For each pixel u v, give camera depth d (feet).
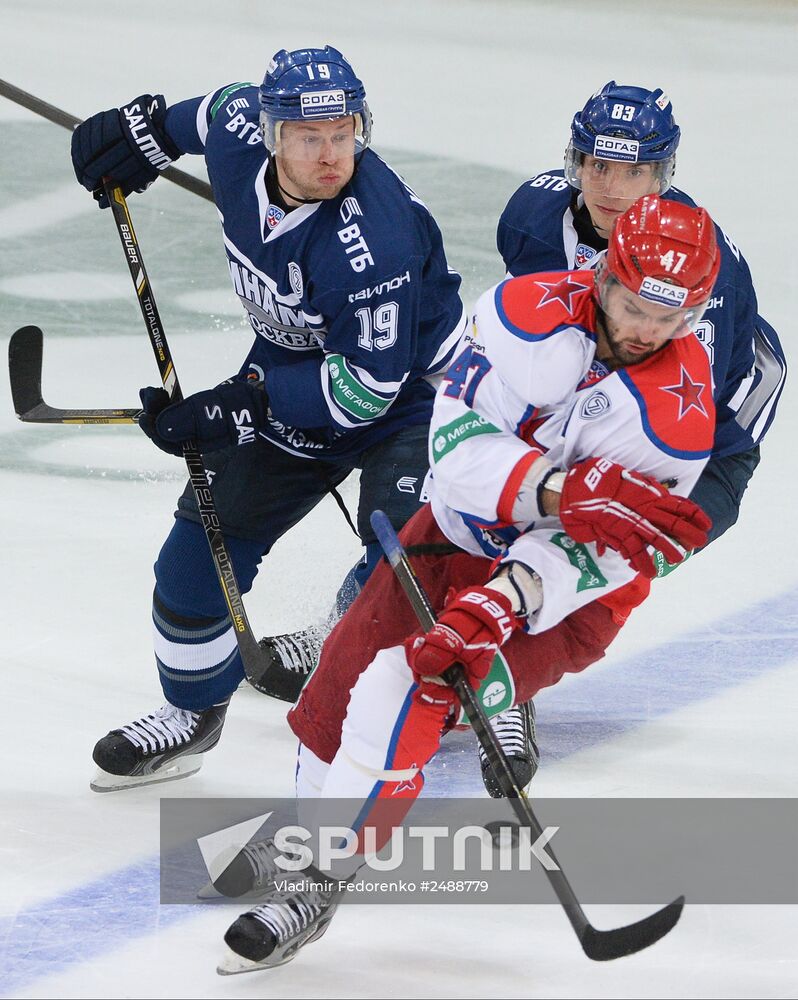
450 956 29.84
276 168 34.94
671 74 114.93
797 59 120.16
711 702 41.27
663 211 24.97
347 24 123.44
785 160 95.50
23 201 81.25
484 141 95.86
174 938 30.27
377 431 37.52
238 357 64.18
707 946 30.09
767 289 73.46
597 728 39.93
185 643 37.24
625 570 27.17
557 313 26.27
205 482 36.47
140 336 65.98
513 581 26.81
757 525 52.08
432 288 36.47
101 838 34.42
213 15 122.62
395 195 34.99
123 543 50.01
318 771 30.32
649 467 26.37
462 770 38.17
